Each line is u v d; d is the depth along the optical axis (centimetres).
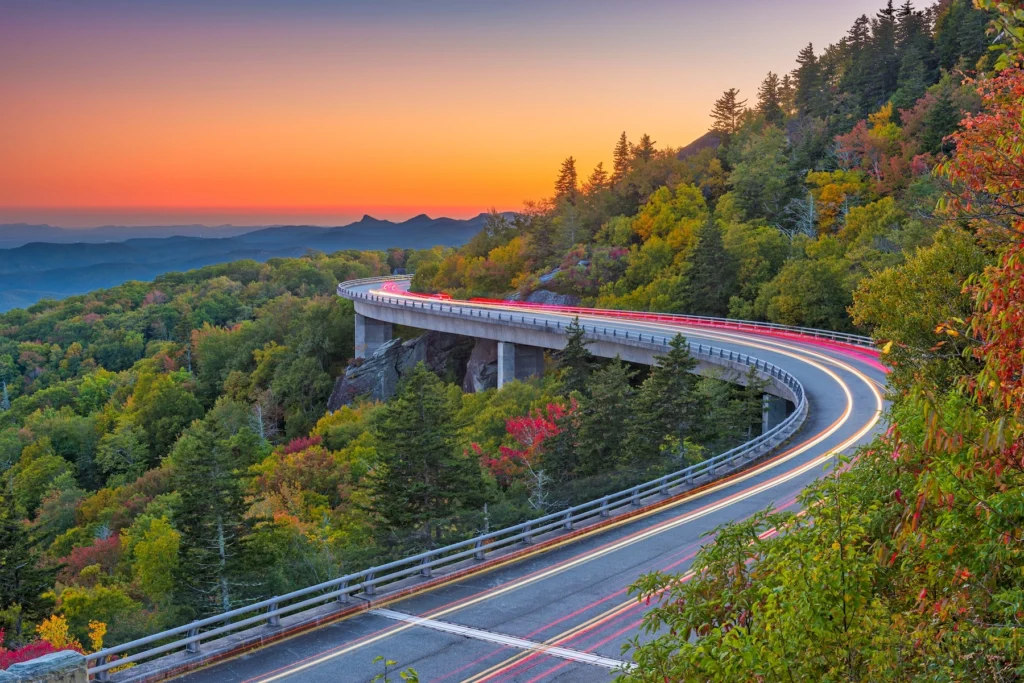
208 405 13238
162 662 1927
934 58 14600
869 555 860
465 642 2050
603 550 2752
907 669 752
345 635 2120
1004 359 673
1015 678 664
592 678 1819
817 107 15525
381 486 3934
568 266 11525
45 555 5556
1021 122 805
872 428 4253
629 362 7300
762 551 997
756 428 5903
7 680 912
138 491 7619
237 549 3778
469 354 11144
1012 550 715
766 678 765
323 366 12788
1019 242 689
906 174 10506
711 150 15188
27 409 15112
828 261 7681
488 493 4194
